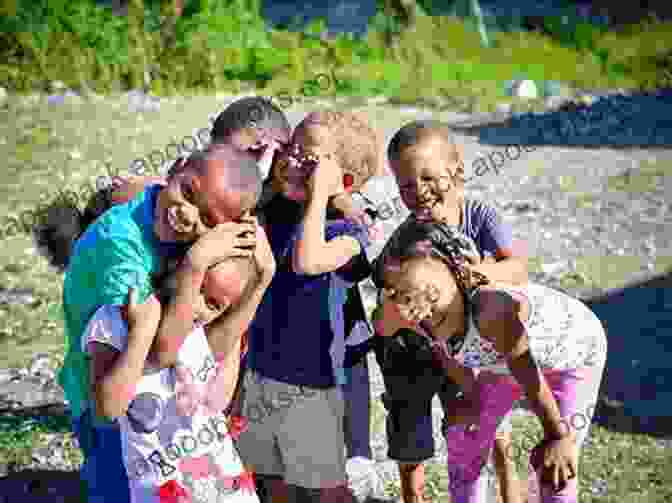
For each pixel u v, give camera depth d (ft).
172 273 11.30
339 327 13.28
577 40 69.97
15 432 18.01
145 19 49.93
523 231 30.30
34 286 25.08
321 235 12.62
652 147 40.40
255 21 54.13
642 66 64.23
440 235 12.29
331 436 13.37
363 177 13.57
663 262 27.73
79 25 47.73
